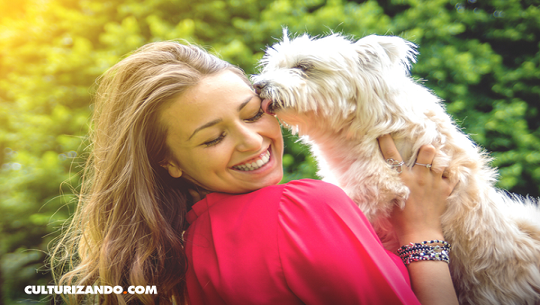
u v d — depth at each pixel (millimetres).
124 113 1565
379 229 2014
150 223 1521
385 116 1972
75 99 5773
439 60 5508
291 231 1258
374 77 1987
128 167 1545
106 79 1767
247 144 1457
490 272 1812
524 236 1882
